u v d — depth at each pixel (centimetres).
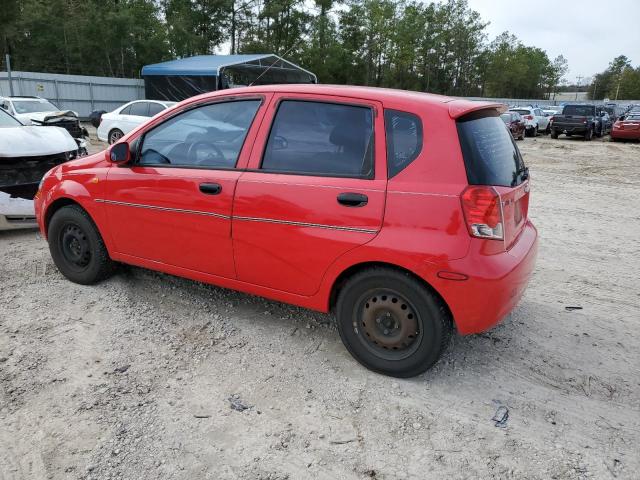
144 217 391
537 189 1083
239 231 346
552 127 2672
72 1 3856
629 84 11000
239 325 388
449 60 7725
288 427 278
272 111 346
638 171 1398
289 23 4591
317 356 348
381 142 306
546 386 323
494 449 265
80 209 433
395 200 295
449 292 285
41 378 313
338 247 310
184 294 437
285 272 337
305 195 319
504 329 399
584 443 271
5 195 570
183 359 340
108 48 3862
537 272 539
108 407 288
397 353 318
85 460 249
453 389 316
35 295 427
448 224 283
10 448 256
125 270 477
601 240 670
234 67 2527
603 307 448
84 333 369
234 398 301
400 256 292
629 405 306
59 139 649
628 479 247
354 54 5212
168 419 280
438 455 260
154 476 241
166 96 2603
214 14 4488
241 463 251
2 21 3781
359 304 322
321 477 244
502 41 8956
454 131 290
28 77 2877
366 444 267
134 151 401
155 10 4247
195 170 367
